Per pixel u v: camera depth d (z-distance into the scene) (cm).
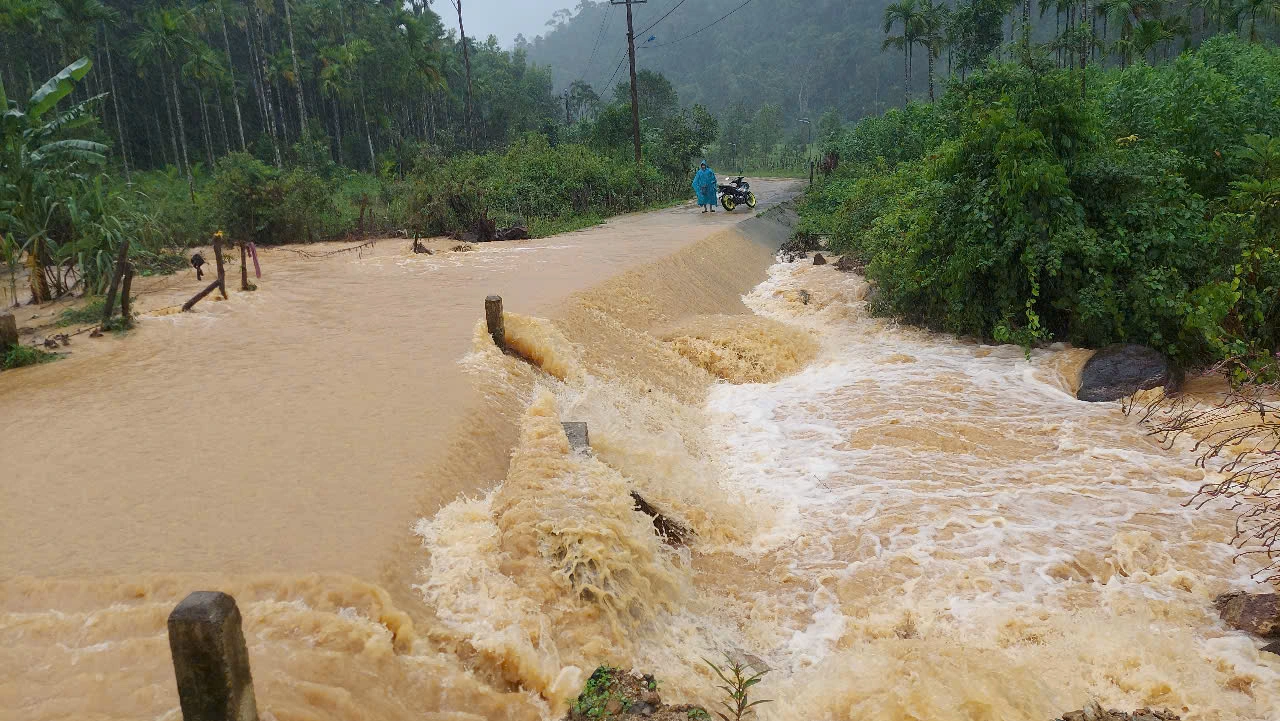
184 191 3030
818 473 941
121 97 5309
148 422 803
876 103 12425
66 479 676
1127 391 1165
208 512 618
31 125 1519
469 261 1833
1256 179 1506
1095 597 672
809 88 14588
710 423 1145
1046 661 588
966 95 2366
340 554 559
